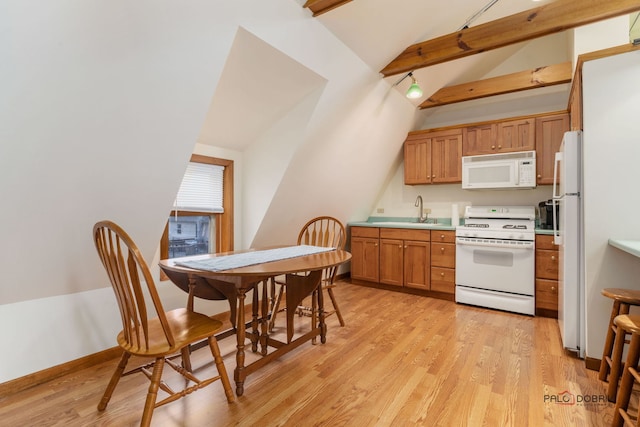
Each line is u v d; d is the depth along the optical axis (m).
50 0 1.10
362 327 2.61
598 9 1.95
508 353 2.12
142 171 1.80
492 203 3.75
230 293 2.03
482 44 2.33
